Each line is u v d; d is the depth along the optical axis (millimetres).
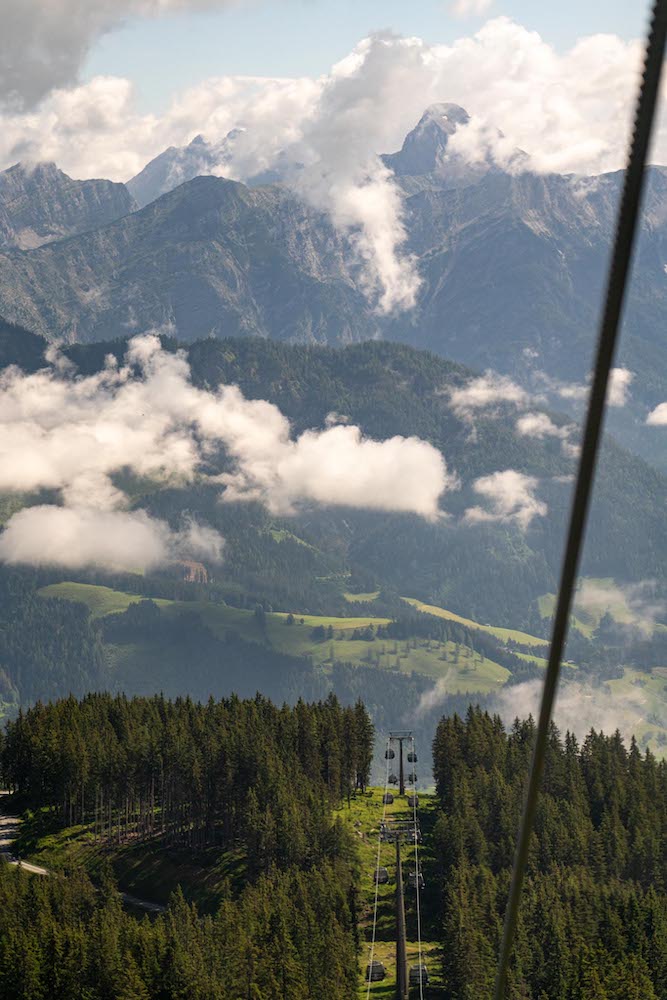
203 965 167625
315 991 165250
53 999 166875
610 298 10094
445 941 172375
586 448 10539
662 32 8797
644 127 9422
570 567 10820
